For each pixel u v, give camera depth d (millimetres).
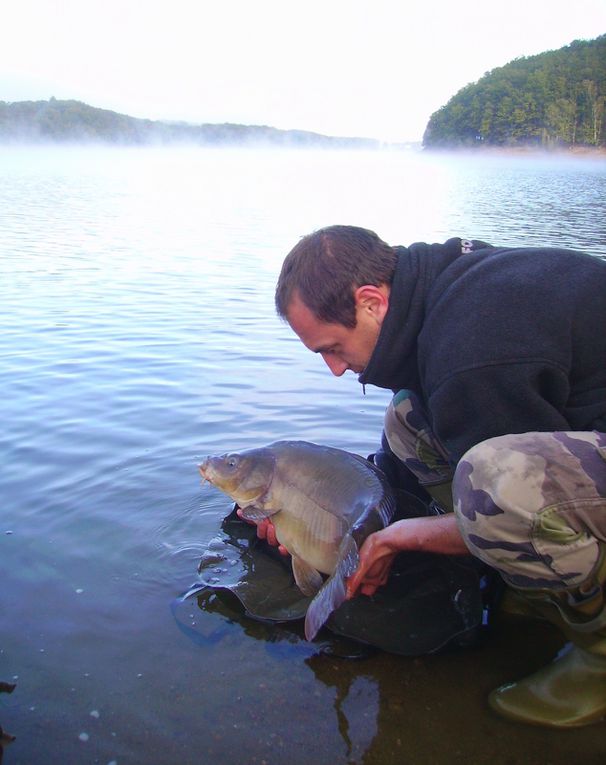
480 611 2846
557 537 2203
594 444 2252
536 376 2248
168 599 2932
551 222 18484
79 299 8562
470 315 2307
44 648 2617
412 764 2197
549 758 2221
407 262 2523
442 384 2344
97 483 3822
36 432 4477
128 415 4773
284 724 2330
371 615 2850
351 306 2531
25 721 2285
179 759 2176
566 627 2424
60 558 3164
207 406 4953
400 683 2537
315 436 4453
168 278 10102
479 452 2287
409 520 2605
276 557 3227
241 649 2678
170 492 3740
